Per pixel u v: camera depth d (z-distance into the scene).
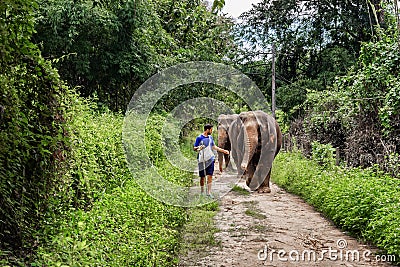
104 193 7.25
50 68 4.93
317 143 14.97
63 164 5.41
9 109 4.25
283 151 22.14
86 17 13.28
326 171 12.39
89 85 15.27
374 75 11.88
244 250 7.17
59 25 13.24
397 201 7.71
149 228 6.46
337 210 8.95
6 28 3.91
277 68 30.55
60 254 4.22
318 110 16.11
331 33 27.38
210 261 6.59
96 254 4.53
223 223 9.07
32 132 4.74
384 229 7.11
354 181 9.72
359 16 26.06
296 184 13.09
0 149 4.22
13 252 4.46
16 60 4.31
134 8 14.31
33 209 4.97
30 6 3.98
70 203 6.25
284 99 26.97
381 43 12.23
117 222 5.87
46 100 4.93
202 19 19.31
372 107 12.08
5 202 4.45
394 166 10.20
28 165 4.90
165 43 16.59
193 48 18.84
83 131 7.55
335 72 25.81
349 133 13.80
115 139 9.79
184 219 8.71
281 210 10.45
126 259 4.98
